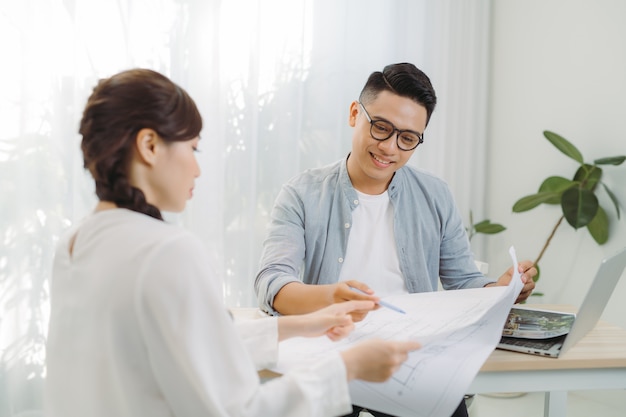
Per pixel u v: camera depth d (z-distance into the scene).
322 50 2.81
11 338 2.38
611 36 2.43
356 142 1.54
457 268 1.73
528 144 2.87
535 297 2.85
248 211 2.73
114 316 0.74
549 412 1.42
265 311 1.45
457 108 3.04
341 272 1.64
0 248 2.35
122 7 2.48
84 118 0.80
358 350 0.86
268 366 1.05
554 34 2.70
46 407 0.83
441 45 3.00
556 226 2.57
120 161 0.79
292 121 2.77
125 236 0.77
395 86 1.45
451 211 1.74
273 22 2.72
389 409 0.99
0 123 2.33
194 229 2.66
